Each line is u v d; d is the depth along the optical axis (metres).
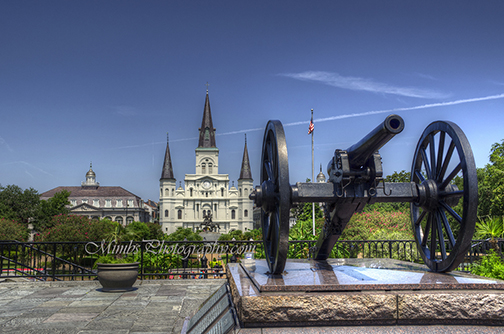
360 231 13.76
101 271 6.86
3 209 51.97
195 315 3.90
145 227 53.47
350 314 2.45
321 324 2.45
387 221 14.32
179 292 6.82
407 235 12.55
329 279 2.89
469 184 2.95
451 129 3.20
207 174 100.06
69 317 4.96
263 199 3.30
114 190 109.06
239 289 2.73
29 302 5.95
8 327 4.46
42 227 55.09
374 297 2.48
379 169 3.26
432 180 3.52
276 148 3.02
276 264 3.09
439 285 2.65
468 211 2.95
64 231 31.20
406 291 2.61
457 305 2.50
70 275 8.00
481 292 2.59
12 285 7.46
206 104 103.88
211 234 50.03
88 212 102.56
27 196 55.16
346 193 3.35
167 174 98.00
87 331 4.29
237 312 2.68
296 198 3.29
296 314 2.43
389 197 3.45
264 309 2.43
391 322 2.49
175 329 4.30
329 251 4.45
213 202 98.12
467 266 7.06
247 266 3.90
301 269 3.62
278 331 2.40
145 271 10.48
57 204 74.44
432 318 2.49
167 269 11.85
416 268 3.68
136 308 5.51
